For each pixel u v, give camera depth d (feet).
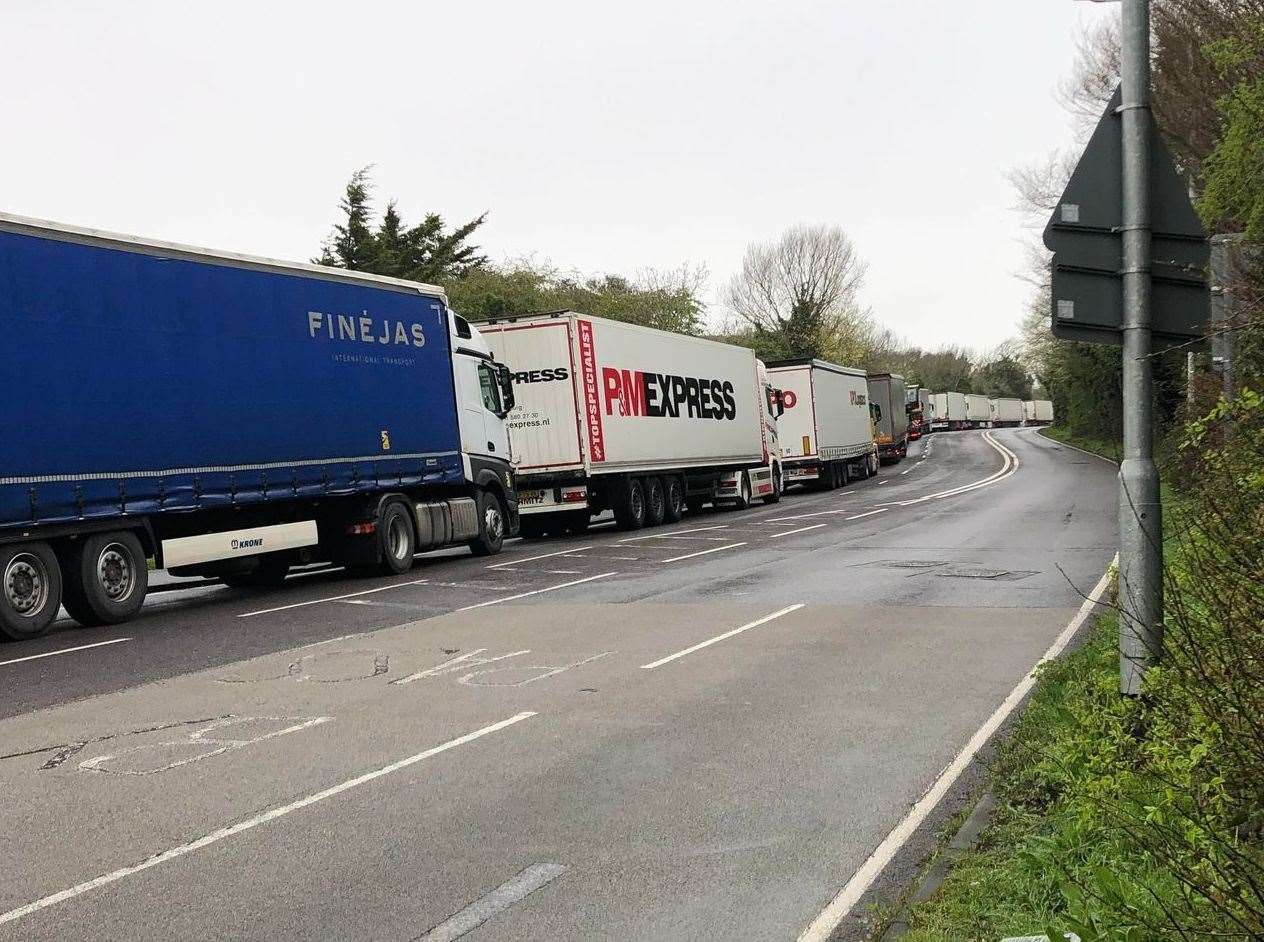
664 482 97.50
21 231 41.32
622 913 15.78
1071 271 21.17
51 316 42.22
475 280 172.65
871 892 16.40
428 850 18.39
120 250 45.19
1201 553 16.16
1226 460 17.02
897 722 25.94
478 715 27.61
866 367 295.28
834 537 72.59
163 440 46.60
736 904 16.03
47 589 42.39
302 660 35.76
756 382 120.06
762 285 280.10
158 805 21.15
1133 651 20.24
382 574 61.11
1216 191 46.34
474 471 68.33
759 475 120.78
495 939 15.02
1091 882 14.93
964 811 19.36
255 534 51.98
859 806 20.18
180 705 29.81
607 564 61.57
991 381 470.80
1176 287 20.77
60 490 42.27
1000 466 171.01
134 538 46.11
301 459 53.72
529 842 18.66
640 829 19.19
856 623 39.45
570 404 84.48
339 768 23.26
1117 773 16.53
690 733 25.41
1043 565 53.88
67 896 16.84
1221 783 14.05
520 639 38.27
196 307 48.49
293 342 53.67
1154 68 80.74
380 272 180.14
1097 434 210.38
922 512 91.66
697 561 61.31
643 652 35.19
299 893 16.71
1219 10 70.03
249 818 20.24
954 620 39.50
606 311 184.44
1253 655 14.24
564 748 24.38
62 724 28.12
